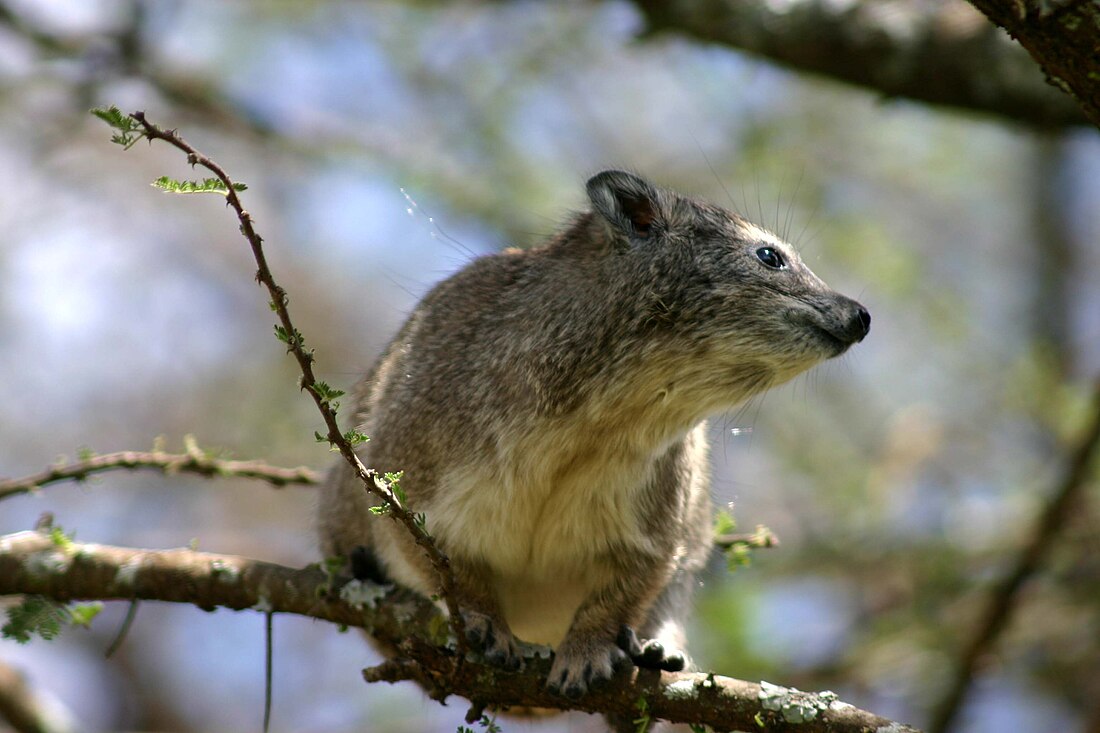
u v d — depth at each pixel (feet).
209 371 61.57
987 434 54.54
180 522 58.18
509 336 27.17
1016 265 61.82
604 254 27.43
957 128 59.93
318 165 55.57
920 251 59.77
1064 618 45.78
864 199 60.23
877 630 46.21
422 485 26.89
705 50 40.22
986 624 39.50
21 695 36.40
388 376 29.09
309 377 20.76
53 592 27.04
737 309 26.89
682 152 59.11
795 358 26.96
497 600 26.58
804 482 53.36
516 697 24.86
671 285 26.91
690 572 30.86
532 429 26.37
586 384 26.43
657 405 26.76
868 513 48.42
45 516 28.12
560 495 26.66
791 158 58.18
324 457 55.47
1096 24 19.06
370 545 28.73
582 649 25.18
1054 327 60.23
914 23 35.86
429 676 24.08
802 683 44.37
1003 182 62.64
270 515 57.47
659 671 24.29
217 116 53.11
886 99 36.60
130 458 28.73
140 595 26.86
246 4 55.57
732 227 27.84
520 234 52.95
